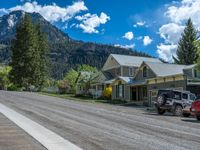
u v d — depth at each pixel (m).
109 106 37.09
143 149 11.16
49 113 23.20
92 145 11.48
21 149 10.52
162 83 46.44
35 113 22.67
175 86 44.38
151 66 50.84
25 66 84.69
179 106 29.72
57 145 11.17
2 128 14.73
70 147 10.92
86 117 21.59
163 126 18.28
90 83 69.38
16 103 31.92
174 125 19.16
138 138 13.45
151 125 18.55
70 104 34.91
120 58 66.44
